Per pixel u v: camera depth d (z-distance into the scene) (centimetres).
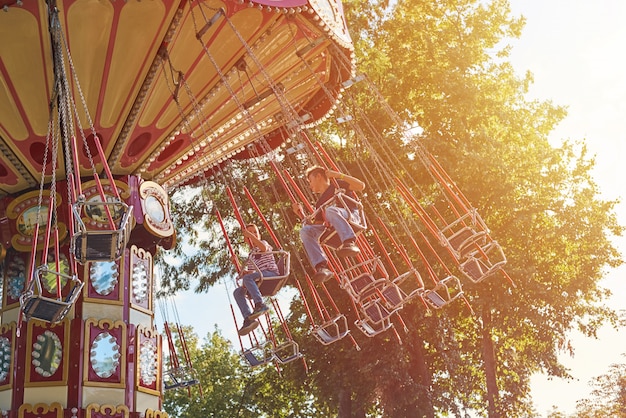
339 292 2867
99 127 1401
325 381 2956
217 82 1370
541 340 2884
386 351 2803
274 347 1410
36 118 1350
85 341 1391
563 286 2906
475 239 1312
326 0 1341
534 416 3247
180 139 1549
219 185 2969
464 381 3116
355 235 1066
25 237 1483
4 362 1423
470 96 2847
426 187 2884
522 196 2925
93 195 1477
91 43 1214
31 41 1192
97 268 1455
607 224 3050
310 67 1457
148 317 1509
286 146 1914
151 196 1546
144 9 1173
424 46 3028
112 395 1388
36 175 1502
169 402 4750
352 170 2905
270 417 3791
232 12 1220
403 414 2855
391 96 2938
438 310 2866
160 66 1286
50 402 1359
